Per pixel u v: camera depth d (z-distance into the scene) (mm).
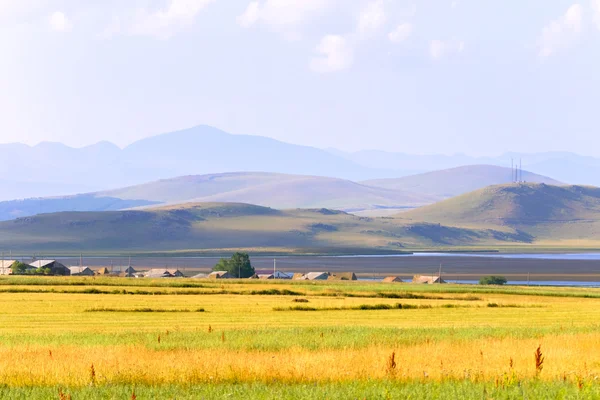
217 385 62344
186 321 133250
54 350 84375
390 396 54688
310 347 88562
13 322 130000
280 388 58906
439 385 59156
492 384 59969
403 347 87438
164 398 56406
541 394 54719
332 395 55375
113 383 63812
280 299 187000
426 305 174000
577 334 100750
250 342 93562
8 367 70688
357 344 91812
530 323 132750
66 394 57656
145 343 92875
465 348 84812
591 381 59625
